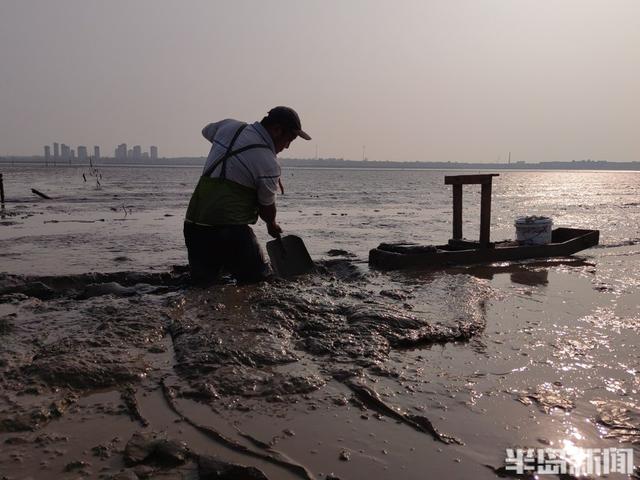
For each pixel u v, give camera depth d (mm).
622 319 5031
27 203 25156
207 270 5918
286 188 48312
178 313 4766
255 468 2416
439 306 5309
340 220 17328
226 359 3715
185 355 3787
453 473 2486
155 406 3125
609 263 8344
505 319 5012
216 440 2758
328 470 2502
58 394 3225
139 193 35969
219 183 5637
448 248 9109
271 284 5902
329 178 91062
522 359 3963
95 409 3082
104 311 4883
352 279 6848
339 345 4105
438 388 3418
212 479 2377
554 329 4703
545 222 8977
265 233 12930
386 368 3709
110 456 2580
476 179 8539
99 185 48500
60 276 6809
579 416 3064
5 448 2631
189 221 5801
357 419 3008
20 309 5129
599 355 4055
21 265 8367
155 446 2615
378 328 4406
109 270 7863
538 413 3096
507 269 7785
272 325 4438
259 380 3438
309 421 2971
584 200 32344
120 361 3641
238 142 5676
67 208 22047
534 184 73438
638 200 32031
